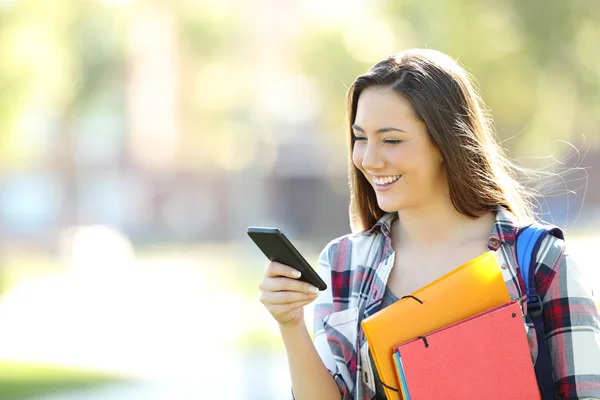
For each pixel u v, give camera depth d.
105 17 30.36
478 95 3.43
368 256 3.23
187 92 46.12
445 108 3.02
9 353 14.50
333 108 27.66
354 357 3.13
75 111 31.00
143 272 32.41
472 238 3.13
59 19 23.02
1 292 25.30
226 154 43.94
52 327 17.67
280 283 2.97
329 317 3.18
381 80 3.05
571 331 2.93
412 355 2.80
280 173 44.16
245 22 39.00
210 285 26.64
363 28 23.70
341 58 24.83
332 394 3.10
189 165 48.88
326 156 43.03
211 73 39.06
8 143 21.91
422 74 3.04
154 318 19.00
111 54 30.48
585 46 17.92
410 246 3.20
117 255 38.03
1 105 20.20
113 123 47.19
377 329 2.85
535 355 2.93
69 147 46.72
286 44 40.19
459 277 2.91
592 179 41.12
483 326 2.83
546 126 19.31
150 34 40.41
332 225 45.19
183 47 41.84
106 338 16.02
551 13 17.81
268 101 41.12
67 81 25.56
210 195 49.62
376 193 3.11
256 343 15.30
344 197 45.03
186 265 35.59
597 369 2.91
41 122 31.56
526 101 19.19
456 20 18.92
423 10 20.03
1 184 45.47
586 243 22.45
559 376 2.94
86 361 13.56
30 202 46.19
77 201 47.50
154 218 49.28
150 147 48.06
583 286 2.97
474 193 3.09
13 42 19.94
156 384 11.51
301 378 3.08
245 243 40.41
